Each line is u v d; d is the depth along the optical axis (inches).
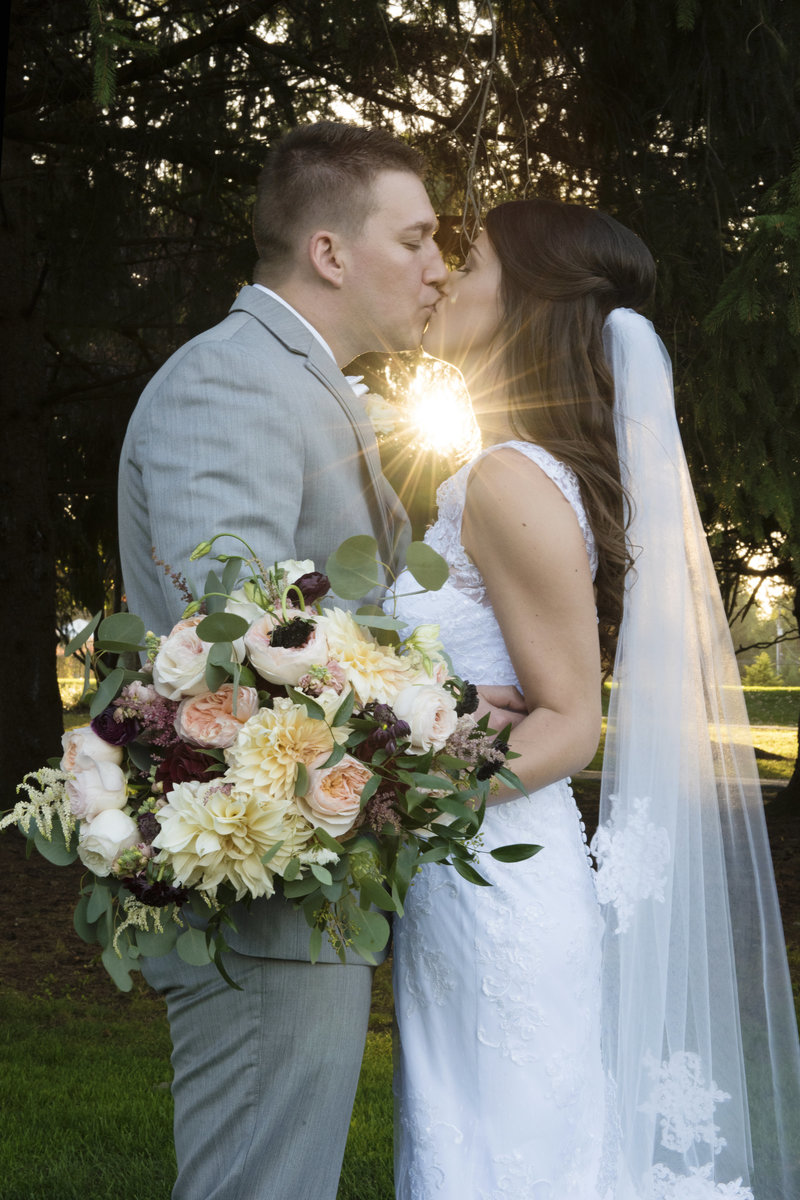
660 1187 87.7
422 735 65.6
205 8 258.4
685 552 97.7
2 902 301.0
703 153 219.8
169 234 333.1
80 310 315.3
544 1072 84.1
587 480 88.1
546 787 89.9
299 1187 75.8
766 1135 92.5
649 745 91.3
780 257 174.2
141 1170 137.0
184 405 79.0
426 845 70.7
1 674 379.6
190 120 271.3
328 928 69.7
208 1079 77.3
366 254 88.2
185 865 62.8
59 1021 213.8
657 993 88.9
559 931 86.0
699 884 92.6
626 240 95.6
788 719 1203.2
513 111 232.1
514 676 89.1
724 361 191.3
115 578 466.6
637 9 203.2
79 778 65.5
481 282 94.9
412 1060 87.4
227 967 76.0
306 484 83.0
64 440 431.5
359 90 253.0
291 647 64.6
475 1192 83.3
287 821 63.9
